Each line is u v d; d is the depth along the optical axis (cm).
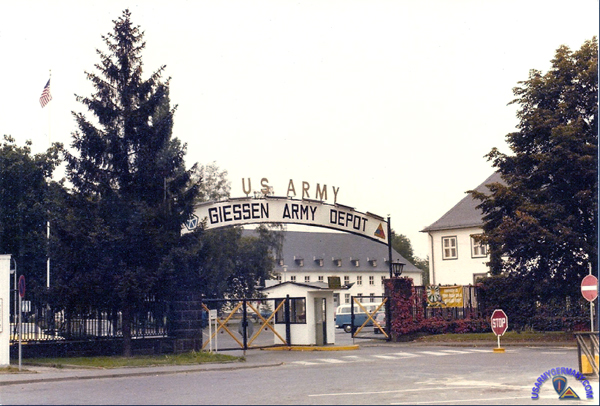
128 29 2702
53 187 2653
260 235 7719
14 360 2430
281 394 1514
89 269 2603
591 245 3309
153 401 1430
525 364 2147
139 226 2598
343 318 5850
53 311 2566
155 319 2762
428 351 2984
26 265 4275
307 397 1447
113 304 2638
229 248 7088
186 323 2811
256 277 7656
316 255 11756
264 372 2164
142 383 1853
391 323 3725
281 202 3359
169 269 2606
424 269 14912
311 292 3359
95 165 2627
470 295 3784
